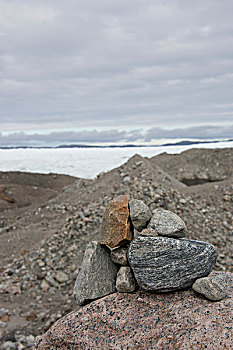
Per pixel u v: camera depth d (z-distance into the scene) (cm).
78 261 205
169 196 251
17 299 185
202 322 79
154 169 318
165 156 661
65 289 189
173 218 94
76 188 356
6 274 207
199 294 88
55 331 89
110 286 97
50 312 171
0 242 260
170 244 88
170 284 88
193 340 75
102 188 288
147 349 78
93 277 95
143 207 98
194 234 221
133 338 81
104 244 99
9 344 145
